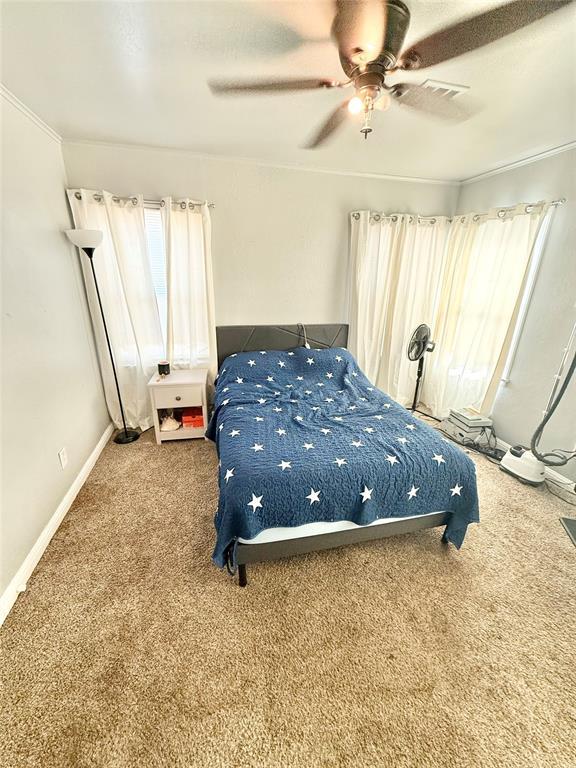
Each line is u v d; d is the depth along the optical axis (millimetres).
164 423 2977
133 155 2607
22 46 1387
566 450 2494
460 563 1817
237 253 3064
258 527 1508
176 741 1094
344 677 1284
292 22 1239
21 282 1812
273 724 1143
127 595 1583
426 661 1347
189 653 1352
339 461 1666
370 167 2938
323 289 3375
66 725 1124
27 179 1940
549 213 2541
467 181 3271
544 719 1175
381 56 1208
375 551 1883
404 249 3314
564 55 1403
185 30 1296
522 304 2801
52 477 1978
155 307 2939
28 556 1680
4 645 1359
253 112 1975
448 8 1175
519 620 1523
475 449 3006
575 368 2381
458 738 1119
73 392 2350
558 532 2061
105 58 1470
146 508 2162
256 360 2965
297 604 1567
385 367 3719
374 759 1063
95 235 2322
